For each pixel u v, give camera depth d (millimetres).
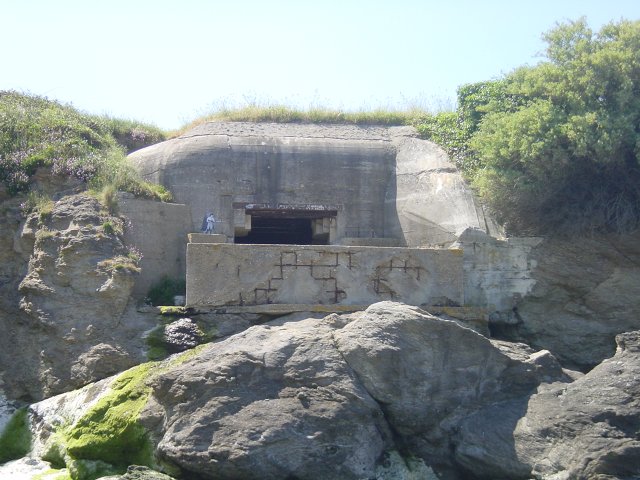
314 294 15891
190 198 18250
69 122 19391
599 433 13406
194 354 14766
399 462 14156
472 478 14062
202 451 13367
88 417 14242
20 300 16281
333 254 16031
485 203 17734
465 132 19438
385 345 14164
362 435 13820
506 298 17203
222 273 15664
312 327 14648
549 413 13930
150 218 17359
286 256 15898
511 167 17750
